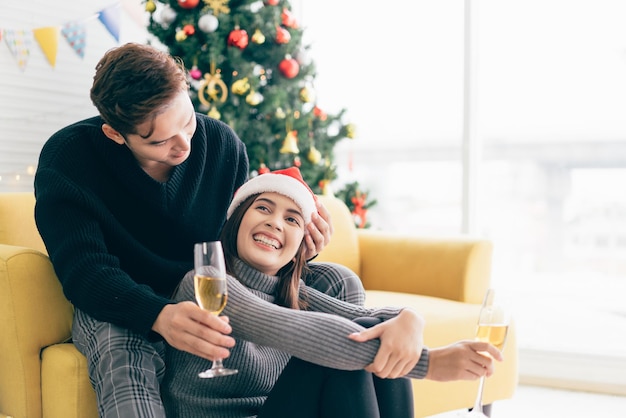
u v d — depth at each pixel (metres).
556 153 3.85
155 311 1.45
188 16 3.11
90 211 1.63
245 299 1.52
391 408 1.51
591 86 3.71
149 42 3.26
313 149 3.26
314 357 1.44
